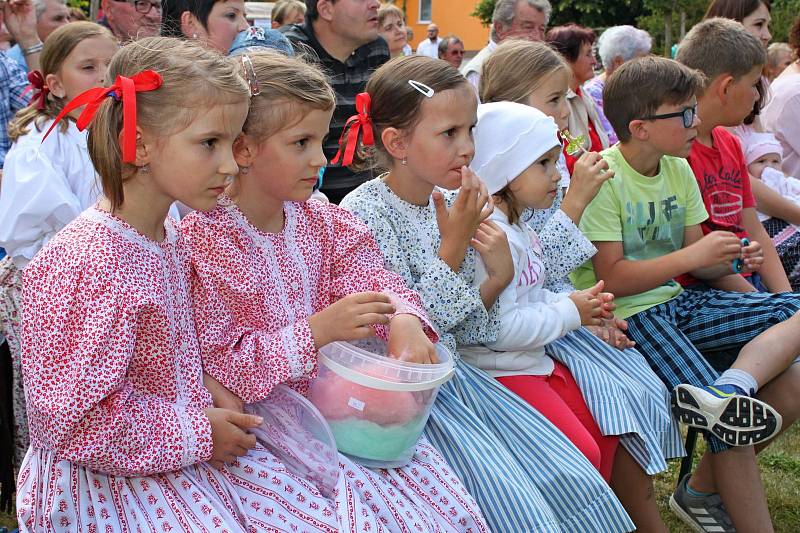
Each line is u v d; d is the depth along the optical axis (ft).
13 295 9.39
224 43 11.97
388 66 8.34
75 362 5.76
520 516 7.31
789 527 11.05
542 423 8.18
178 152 5.99
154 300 6.11
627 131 10.37
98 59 9.77
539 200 8.95
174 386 6.35
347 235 7.68
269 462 6.45
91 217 6.12
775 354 9.70
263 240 7.08
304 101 6.75
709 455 10.37
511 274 8.41
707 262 9.92
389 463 6.88
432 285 7.95
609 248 10.28
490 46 17.02
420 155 8.12
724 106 11.87
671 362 10.11
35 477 6.11
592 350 9.51
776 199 14.46
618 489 9.27
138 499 6.03
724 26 11.82
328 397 6.86
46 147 9.57
